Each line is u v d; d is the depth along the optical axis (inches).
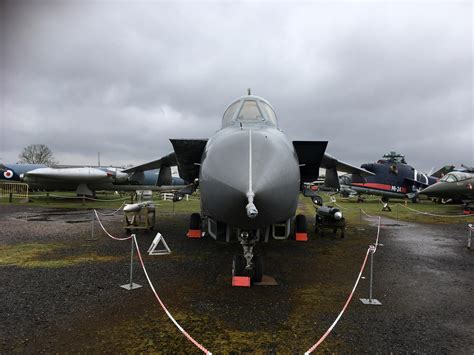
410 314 158.7
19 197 965.2
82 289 188.4
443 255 293.3
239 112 255.1
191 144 248.7
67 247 303.0
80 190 866.1
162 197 1169.4
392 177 1042.1
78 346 125.0
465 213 709.9
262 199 159.3
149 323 145.1
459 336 136.4
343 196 1422.2
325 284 203.8
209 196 177.3
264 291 189.0
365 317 154.6
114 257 265.9
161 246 311.6
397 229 454.0
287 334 136.2
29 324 143.3
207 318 150.9
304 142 243.8
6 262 248.2
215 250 295.7
